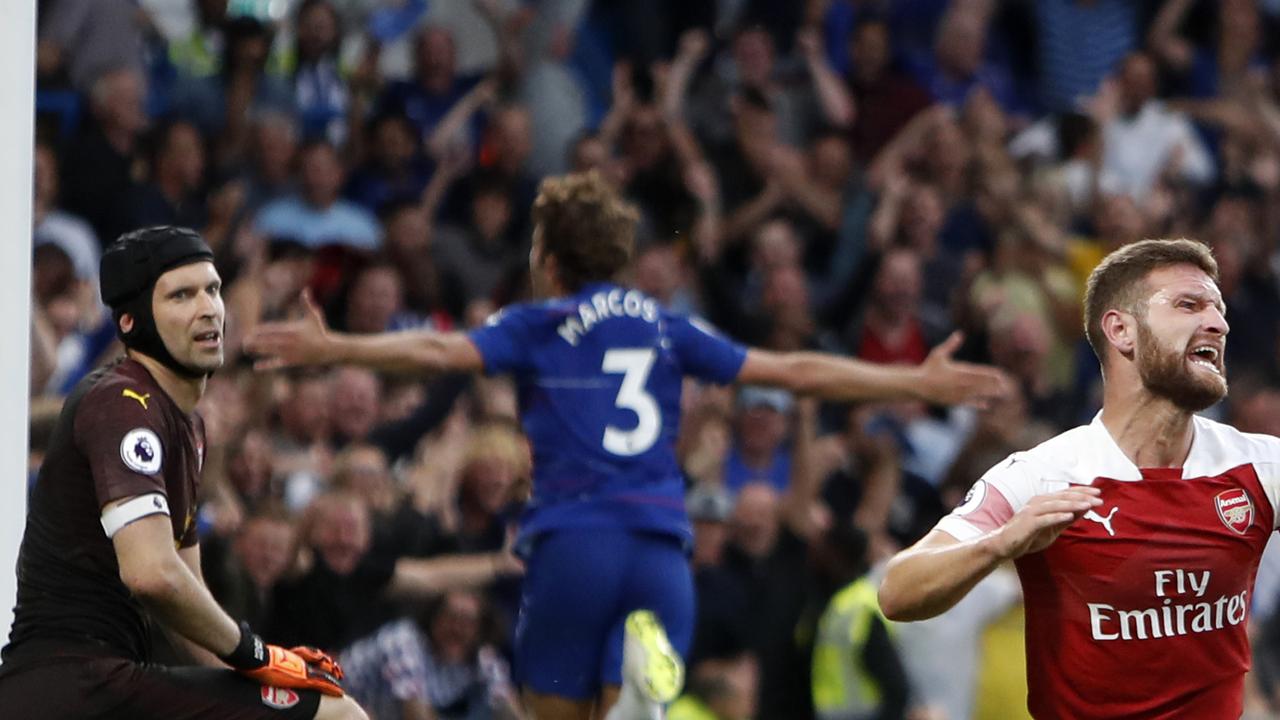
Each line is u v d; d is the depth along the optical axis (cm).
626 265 947
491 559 1436
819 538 1529
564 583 888
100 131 1727
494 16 2095
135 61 1845
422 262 1831
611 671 890
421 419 1589
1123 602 730
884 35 2270
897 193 2083
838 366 960
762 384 952
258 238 1722
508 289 1892
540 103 2080
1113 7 2489
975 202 2191
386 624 1366
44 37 1798
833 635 1465
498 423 1505
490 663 1409
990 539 682
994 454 1755
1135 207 2206
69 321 1562
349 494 1402
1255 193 2383
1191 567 727
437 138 1991
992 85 2397
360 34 2134
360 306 1738
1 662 773
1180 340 727
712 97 2158
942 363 973
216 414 1417
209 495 1374
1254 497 738
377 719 1338
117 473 741
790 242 2017
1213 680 737
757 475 1708
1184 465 739
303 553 1356
